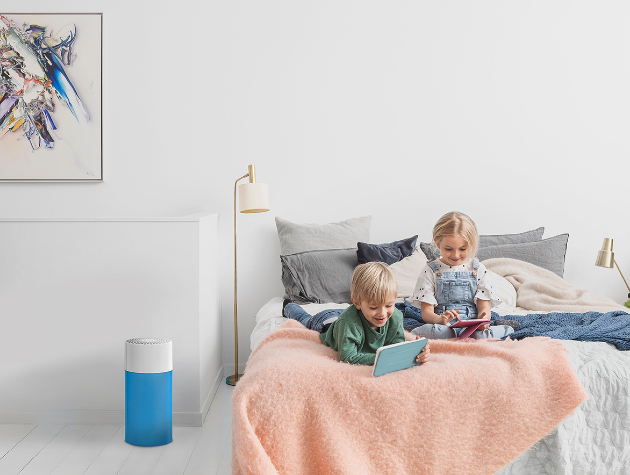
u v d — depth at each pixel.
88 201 3.13
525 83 3.17
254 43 3.12
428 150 3.18
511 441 1.43
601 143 3.20
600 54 3.17
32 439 2.18
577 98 3.18
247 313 3.17
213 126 3.13
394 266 2.73
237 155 3.14
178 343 2.35
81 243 2.31
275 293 3.17
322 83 3.15
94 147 3.10
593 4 3.15
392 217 3.19
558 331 1.83
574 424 1.47
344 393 1.40
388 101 3.16
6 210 3.12
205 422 2.40
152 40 3.10
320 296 2.68
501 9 3.15
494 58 3.16
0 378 2.32
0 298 2.30
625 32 3.16
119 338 2.33
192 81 3.12
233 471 1.44
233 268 3.16
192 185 3.14
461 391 1.43
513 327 1.96
